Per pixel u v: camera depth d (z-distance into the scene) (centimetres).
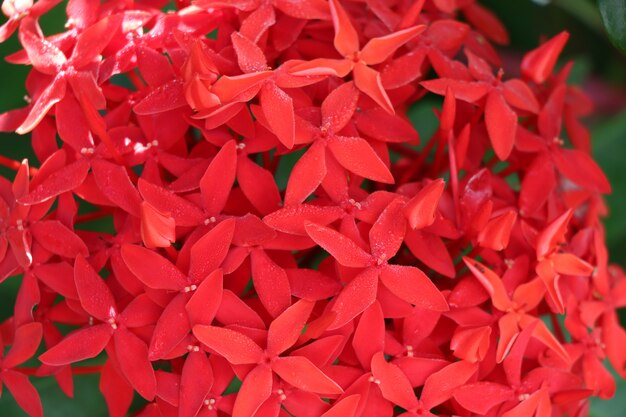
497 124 36
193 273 34
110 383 35
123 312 35
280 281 34
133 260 34
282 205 35
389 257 34
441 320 36
